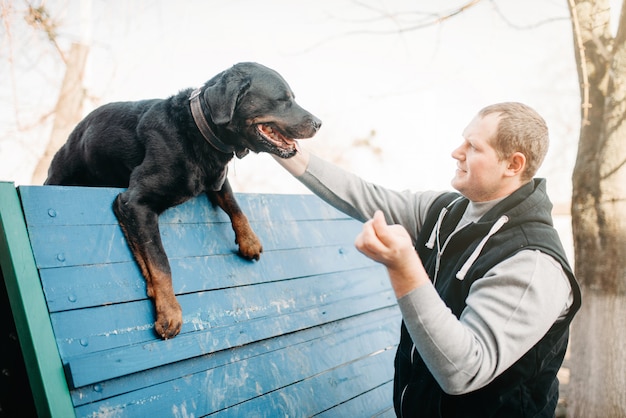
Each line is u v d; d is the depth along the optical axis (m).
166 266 2.15
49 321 1.81
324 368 2.67
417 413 1.93
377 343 3.04
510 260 1.75
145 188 2.22
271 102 2.43
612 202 4.29
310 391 2.54
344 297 2.96
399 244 1.47
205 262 2.40
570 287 1.77
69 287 1.91
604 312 4.30
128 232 2.16
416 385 1.96
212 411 2.14
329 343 2.78
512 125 1.86
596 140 4.43
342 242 3.19
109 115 2.53
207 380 2.18
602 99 4.42
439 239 2.16
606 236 4.32
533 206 1.89
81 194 2.11
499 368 1.58
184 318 2.19
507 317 1.63
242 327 2.37
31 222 1.91
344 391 2.70
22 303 1.78
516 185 1.96
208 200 2.57
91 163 2.57
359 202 2.46
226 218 2.61
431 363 1.56
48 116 6.63
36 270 1.85
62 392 1.75
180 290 2.24
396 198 2.47
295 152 2.44
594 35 4.49
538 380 1.82
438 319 1.52
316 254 2.97
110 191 2.22
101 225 2.12
